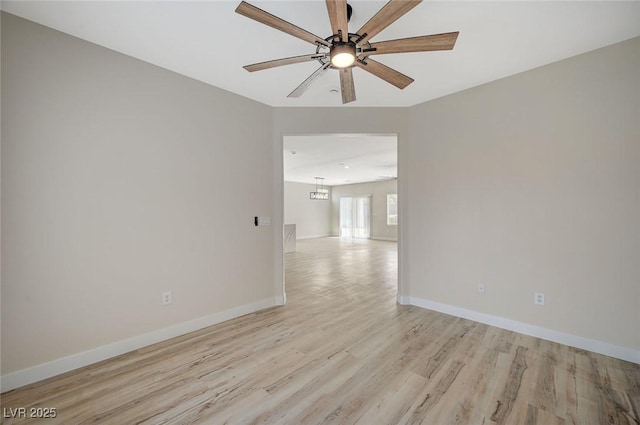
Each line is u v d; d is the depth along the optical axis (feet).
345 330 9.25
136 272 8.02
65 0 5.79
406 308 11.32
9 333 6.18
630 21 6.47
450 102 10.48
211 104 9.68
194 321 9.26
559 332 8.29
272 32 6.93
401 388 6.23
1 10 6.08
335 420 5.27
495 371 6.86
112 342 7.59
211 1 5.88
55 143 6.73
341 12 4.83
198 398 5.90
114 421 5.26
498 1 5.84
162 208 8.52
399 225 11.85
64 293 6.86
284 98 10.87
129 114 7.88
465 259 10.19
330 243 34.53
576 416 5.36
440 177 10.80
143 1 5.85
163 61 8.23
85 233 7.16
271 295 11.61
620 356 7.36
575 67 7.96
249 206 10.84
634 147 7.16
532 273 8.76
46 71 6.62
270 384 6.38
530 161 8.75
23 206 6.32
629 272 7.27
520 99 8.91
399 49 5.77
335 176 33.24
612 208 7.47
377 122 11.65
